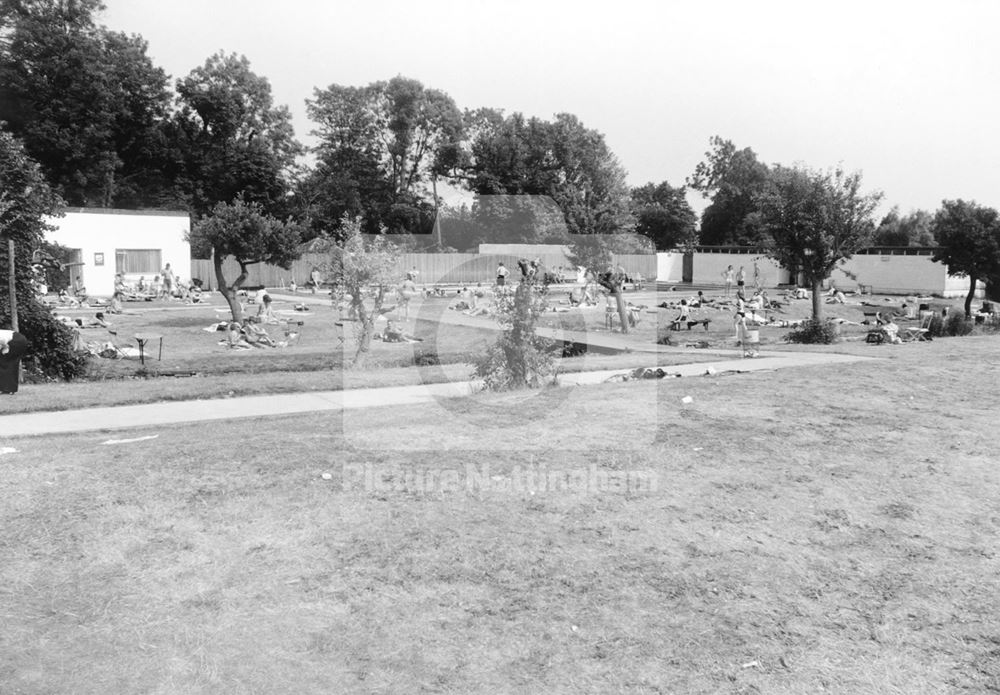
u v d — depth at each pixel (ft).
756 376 39.55
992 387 35.70
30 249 46.14
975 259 107.24
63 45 220.64
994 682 12.51
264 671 12.24
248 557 15.52
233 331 68.08
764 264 181.27
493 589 14.69
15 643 12.68
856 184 80.69
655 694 12.01
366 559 15.60
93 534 16.22
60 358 46.55
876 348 60.08
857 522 18.17
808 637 13.60
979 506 19.43
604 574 15.35
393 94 213.25
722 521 17.92
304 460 21.68
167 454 22.38
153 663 12.34
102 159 224.33
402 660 12.62
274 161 245.65
